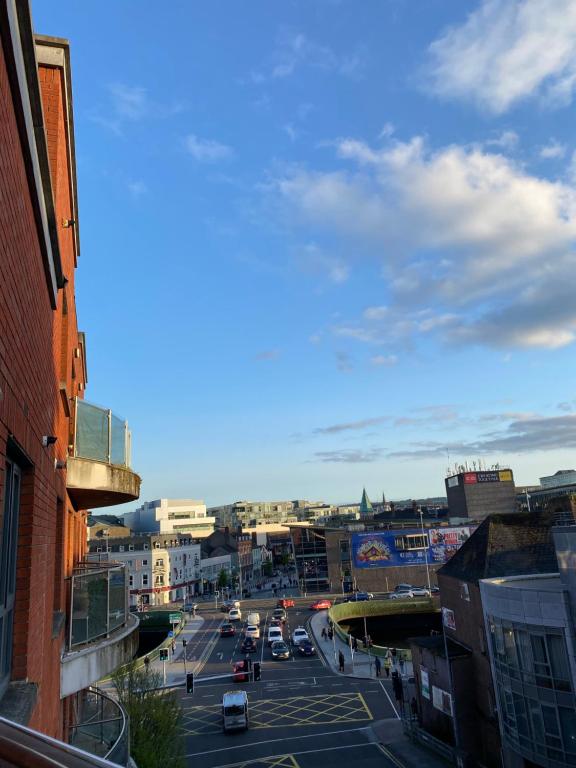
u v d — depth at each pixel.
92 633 10.66
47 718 6.83
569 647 18.81
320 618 67.44
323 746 28.88
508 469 122.88
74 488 11.24
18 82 3.75
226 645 56.12
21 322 4.41
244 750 28.84
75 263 13.48
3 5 3.23
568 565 19.14
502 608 22.05
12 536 4.98
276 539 152.62
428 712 30.12
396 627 68.56
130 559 89.38
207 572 105.88
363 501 187.25
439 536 88.81
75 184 11.11
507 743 21.88
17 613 5.17
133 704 22.55
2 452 3.77
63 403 9.45
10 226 3.82
